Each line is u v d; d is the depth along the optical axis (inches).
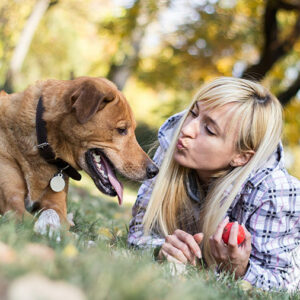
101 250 105.5
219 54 587.5
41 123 149.9
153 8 558.6
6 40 861.8
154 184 156.4
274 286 127.3
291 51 593.0
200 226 147.0
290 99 534.3
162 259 130.3
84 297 62.3
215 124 137.3
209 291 93.8
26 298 57.4
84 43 1015.0
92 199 328.8
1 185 151.6
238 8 558.6
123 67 719.7
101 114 150.6
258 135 139.5
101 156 158.1
